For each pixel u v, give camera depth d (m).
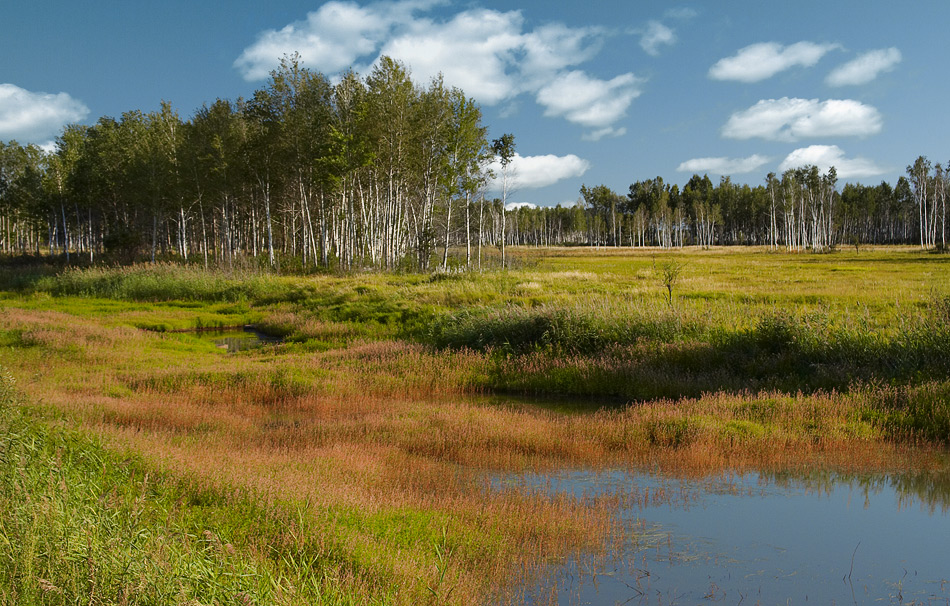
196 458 7.65
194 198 54.91
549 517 7.13
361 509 6.47
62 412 9.99
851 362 14.49
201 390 14.23
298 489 6.71
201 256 57.69
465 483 8.56
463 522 6.78
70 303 34.25
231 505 6.12
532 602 5.32
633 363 16.33
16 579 3.62
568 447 10.06
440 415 12.06
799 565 6.19
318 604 4.13
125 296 37.25
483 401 14.52
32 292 38.84
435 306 26.20
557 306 21.28
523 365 16.91
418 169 46.72
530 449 10.26
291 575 4.62
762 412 11.90
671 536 6.91
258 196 57.53
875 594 5.59
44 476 5.18
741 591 5.62
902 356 14.24
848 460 9.69
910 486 8.62
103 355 17.92
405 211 52.00
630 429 10.95
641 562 6.21
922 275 37.56
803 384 13.88
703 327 18.52
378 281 37.06
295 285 37.44
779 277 38.72
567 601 5.36
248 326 29.50
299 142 47.06
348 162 44.94
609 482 8.83
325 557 5.16
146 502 5.59
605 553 6.41
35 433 6.86
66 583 3.61
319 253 57.53
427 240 45.09
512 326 19.59
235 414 12.38
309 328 25.00
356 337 23.19
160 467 6.88
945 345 14.15
